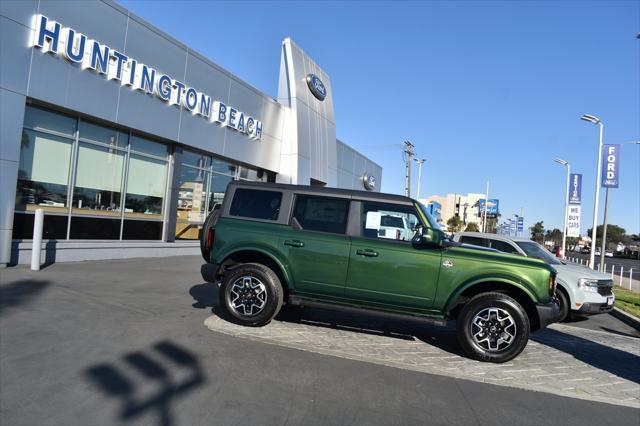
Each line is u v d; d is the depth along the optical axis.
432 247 6.12
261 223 6.66
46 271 9.86
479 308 5.87
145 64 13.04
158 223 14.74
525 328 5.75
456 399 4.56
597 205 26.92
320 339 6.27
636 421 4.35
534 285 5.84
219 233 6.69
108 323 6.29
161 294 8.53
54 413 3.70
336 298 6.37
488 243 11.21
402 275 6.09
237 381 4.58
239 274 6.55
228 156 17.12
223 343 5.75
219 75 16.28
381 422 3.93
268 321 6.48
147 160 14.11
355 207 6.51
